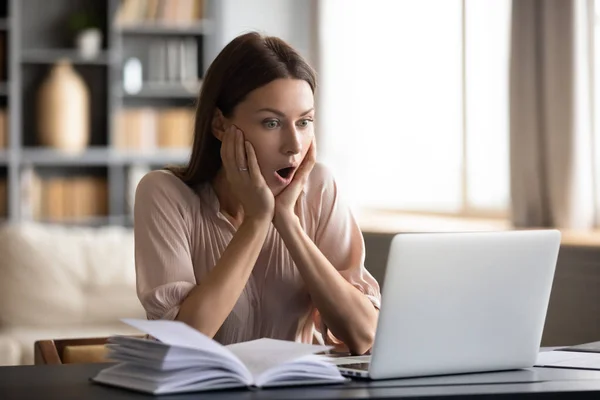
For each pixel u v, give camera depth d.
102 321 4.54
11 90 7.03
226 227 2.10
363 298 2.04
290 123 1.95
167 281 1.98
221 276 1.88
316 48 6.64
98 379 1.59
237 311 2.07
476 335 1.68
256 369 1.55
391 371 1.61
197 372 1.49
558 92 4.29
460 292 1.65
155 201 2.05
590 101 4.37
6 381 1.61
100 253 4.62
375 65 6.61
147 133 7.30
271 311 2.10
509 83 4.55
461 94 5.65
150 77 7.36
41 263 4.49
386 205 6.53
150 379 1.49
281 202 2.00
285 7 7.46
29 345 4.09
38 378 1.64
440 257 1.62
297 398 1.42
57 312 4.46
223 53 2.00
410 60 6.24
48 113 7.09
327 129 6.62
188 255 2.03
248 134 1.96
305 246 2.00
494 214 5.41
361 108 6.70
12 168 7.02
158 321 1.52
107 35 7.40
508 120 4.58
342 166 6.64
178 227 2.04
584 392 1.54
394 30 6.37
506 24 5.24
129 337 1.57
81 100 7.14
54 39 7.40
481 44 5.45
